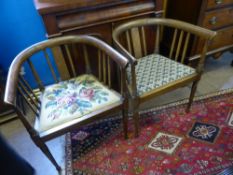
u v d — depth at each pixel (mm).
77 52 1271
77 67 1329
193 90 1305
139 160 1194
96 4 1118
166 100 1589
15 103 787
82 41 1108
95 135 1367
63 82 1190
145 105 1559
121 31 1188
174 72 1204
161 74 1195
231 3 1447
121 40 1331
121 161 1198
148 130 1364
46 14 1032
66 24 1109
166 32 1750
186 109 1460
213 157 1170
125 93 1022
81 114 986
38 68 1615
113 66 1405
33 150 1318
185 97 1602
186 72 1200
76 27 1145
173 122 1404
